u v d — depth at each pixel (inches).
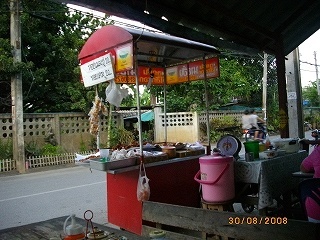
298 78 359.6
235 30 229.3
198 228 99.7
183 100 655.8
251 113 498.3
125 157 158.4
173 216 106.8
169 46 173.5
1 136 436.8
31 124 469.4
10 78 447.2
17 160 426.9
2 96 508.1
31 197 280.5
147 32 161.6
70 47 545.3
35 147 467.2
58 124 494.6
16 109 427.5
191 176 189.5
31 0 471.8
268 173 158.1
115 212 179.5
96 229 92.8
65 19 519.2
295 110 354.6
